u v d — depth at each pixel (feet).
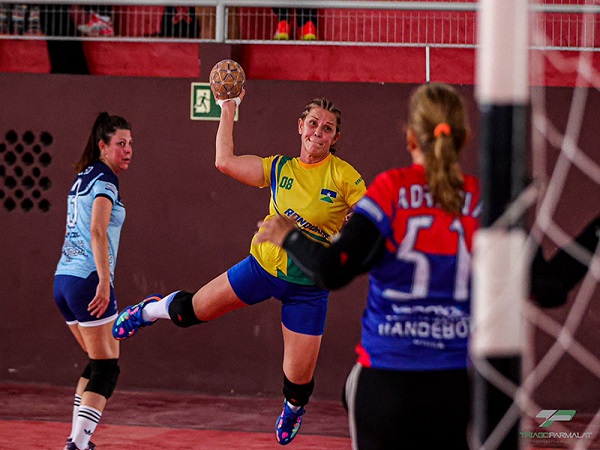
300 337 35.14
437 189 19.45
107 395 37.22
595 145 56.39
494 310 16.74
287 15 62.13
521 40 16.65
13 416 49.65
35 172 59.77
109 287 36.29
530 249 19.65
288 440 38.01
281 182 34.78
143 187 59.16
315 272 19.39
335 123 34.55
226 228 58.75
